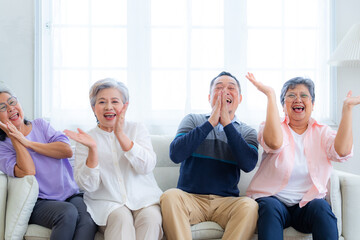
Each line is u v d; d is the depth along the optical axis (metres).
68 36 2.62
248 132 2.19
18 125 2.05
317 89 2.69
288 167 2.06
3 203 1.87
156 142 2.44
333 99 2.72
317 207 1.87
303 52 2.70
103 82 1.99
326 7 2.70
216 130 2.18
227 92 2.18
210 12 2.67
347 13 2.74
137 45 2.62
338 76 2.73
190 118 2.27
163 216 1.89
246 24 2.67
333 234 1.81
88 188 1.88
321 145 2.10
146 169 1.94
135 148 1.90
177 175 2.42
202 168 2.12
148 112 2.64
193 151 2.08
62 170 2.09
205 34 2.67
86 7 2.63
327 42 2.71
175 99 2.66
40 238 1.83
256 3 2.71
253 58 2.70
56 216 1.80
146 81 2.64
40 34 2.62
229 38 2.66
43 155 2.05
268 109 2.03
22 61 2.62
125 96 2.03
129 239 1.76
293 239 1.96
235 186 2.18
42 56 2.63
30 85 2.63
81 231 1.80
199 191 2.09
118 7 2.65
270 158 2.11
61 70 2.60
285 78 2.70
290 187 2.06
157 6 2.67
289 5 2.71
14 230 1.80
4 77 2.61
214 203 2.02
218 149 2.15
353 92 2.74
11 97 2.01
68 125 2.59
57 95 2.58
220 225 1.99
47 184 2.04
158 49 2.67
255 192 2.10
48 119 2.63
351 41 2.48
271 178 2.08
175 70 2.67
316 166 2.07
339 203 2.00
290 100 2.13
